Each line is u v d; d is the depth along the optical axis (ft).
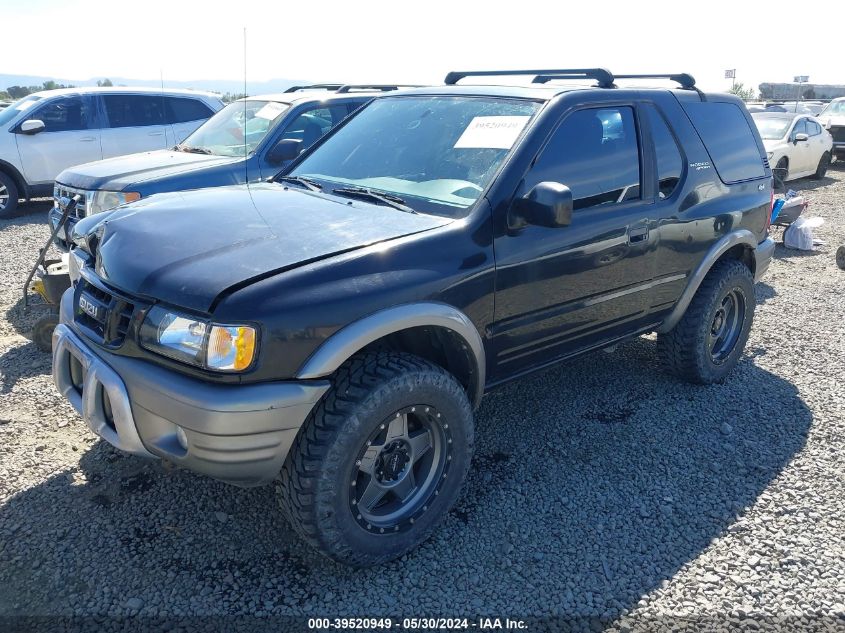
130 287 8.77
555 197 9.70
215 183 20.59
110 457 11.69
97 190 19.85
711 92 15.19
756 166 15.92
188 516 10.28
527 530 10.39
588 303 11.89
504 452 12.57
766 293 23.25
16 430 12.49
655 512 10.91
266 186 12.35
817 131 52.80
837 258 26.84
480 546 10.02
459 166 11.07
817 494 11.50
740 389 15.46
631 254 12.35
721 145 14.79
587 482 11.66
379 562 9.36
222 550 9.63
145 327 8.49
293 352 8.13
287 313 8.05
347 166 12.42
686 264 13.76
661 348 15.21
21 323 18.29
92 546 9.57
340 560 9.00
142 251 9.16
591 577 9.46
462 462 10.00
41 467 11.32
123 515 10.23
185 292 8.23
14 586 8.81
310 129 22.85
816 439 13.30
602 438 13.12
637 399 14.79
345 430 8.46
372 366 8.85
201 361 8.00
